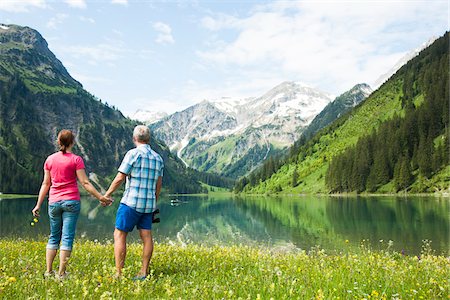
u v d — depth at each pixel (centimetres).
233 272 804
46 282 652
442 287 666
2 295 561
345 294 627
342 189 17738
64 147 816
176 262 931
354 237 4591
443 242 3984
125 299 583
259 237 4938
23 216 7938
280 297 590
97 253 1166
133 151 781
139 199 765
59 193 791
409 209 8325
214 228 6450
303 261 1045
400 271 834
